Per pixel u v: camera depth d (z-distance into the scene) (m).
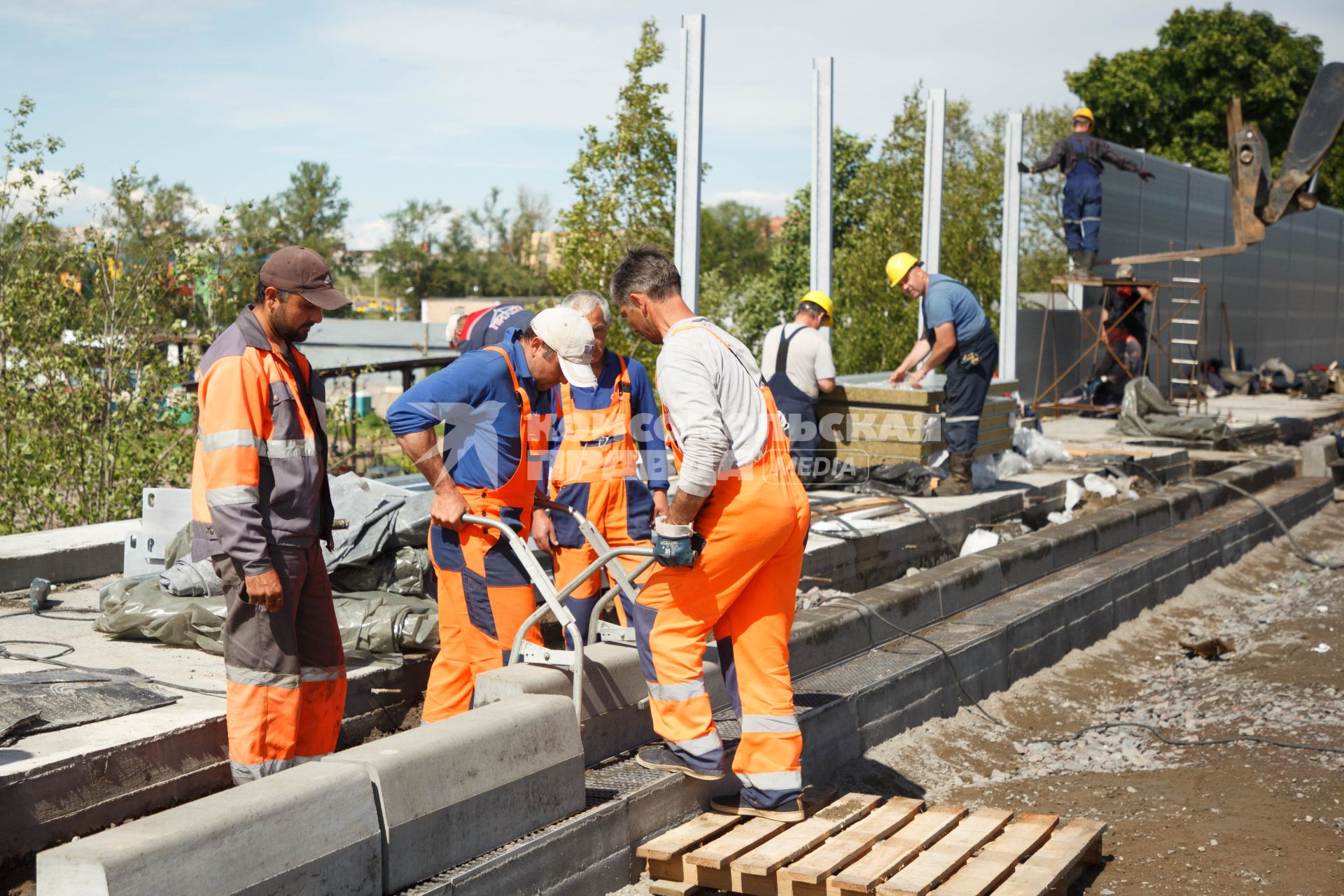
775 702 4.34
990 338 10.03
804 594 7.55
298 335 4.11
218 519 3.84
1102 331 20.14
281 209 95.75
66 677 4.44
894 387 10.58
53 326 11.10
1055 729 7.37
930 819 4.53
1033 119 42.62
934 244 16.05
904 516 9.43
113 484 11.18
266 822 3.10
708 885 4.11
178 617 5.12
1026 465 12.20
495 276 112.31
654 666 4.35
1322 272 35.44
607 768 4.55
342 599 5.25
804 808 4.60
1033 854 4.38
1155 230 23.98
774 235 106.69
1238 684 8.06
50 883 2.79
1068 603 8.72
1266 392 26.98
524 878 3.80
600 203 15.82
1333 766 6.12
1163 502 11.74
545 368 4.70
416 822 3.50
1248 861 4.92
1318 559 12.70
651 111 15.71
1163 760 6.60
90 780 3.82
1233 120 15.14
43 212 11.31
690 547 4.08
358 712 4.98
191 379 11.64
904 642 7.22
